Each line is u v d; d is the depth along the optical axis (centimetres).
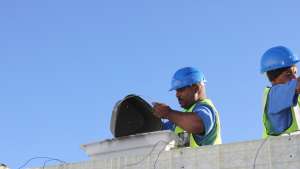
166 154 796
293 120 791
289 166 718
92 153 866
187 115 813
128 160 819
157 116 854
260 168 732
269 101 811
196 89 865
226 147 758
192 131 810
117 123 878
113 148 849
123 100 879
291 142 723
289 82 798
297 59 834
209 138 820
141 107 905
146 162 807
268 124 814
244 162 743
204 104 834
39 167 883
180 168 781
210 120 816
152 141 820
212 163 762
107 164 832
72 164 859
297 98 795
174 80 874
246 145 747
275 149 730
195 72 872
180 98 873
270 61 834
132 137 835
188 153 781
